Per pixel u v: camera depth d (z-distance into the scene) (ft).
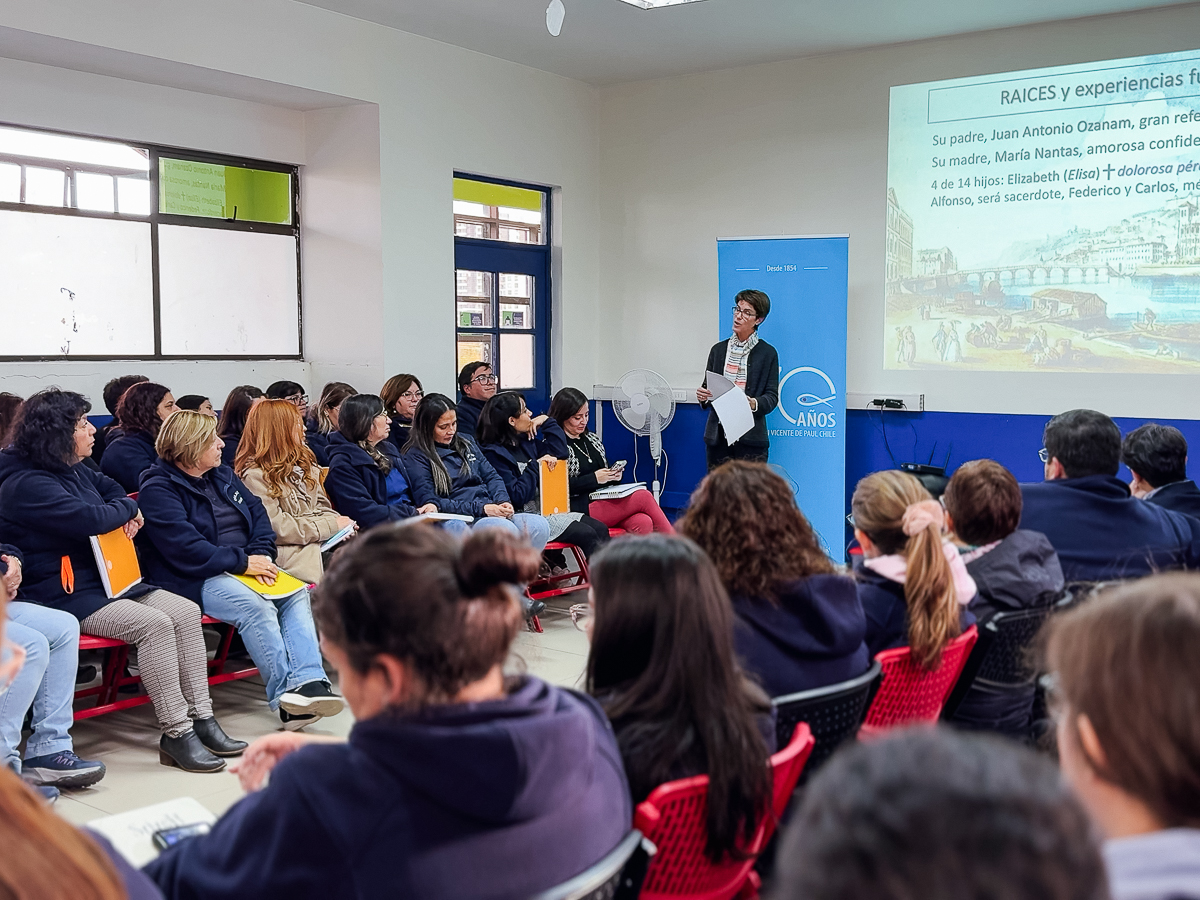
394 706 3.74
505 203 22.49
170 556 11.29
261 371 19.39
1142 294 18.33
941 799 1.53
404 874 3.45
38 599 10.32
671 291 23.43
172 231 18.01
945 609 6.57
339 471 14.20
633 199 23.80
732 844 4.75
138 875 3.12
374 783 3.51
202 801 9.66
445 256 20.39
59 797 9.65
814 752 5.93
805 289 20.52
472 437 17.24
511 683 4.06
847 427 21.36
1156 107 17.95
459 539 4.07
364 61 18.57
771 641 5.96
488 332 22.39
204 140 18.04
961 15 18.37
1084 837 1.55
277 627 11.46
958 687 7.50
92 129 16.47
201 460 11.58
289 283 20.04
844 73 20.81
